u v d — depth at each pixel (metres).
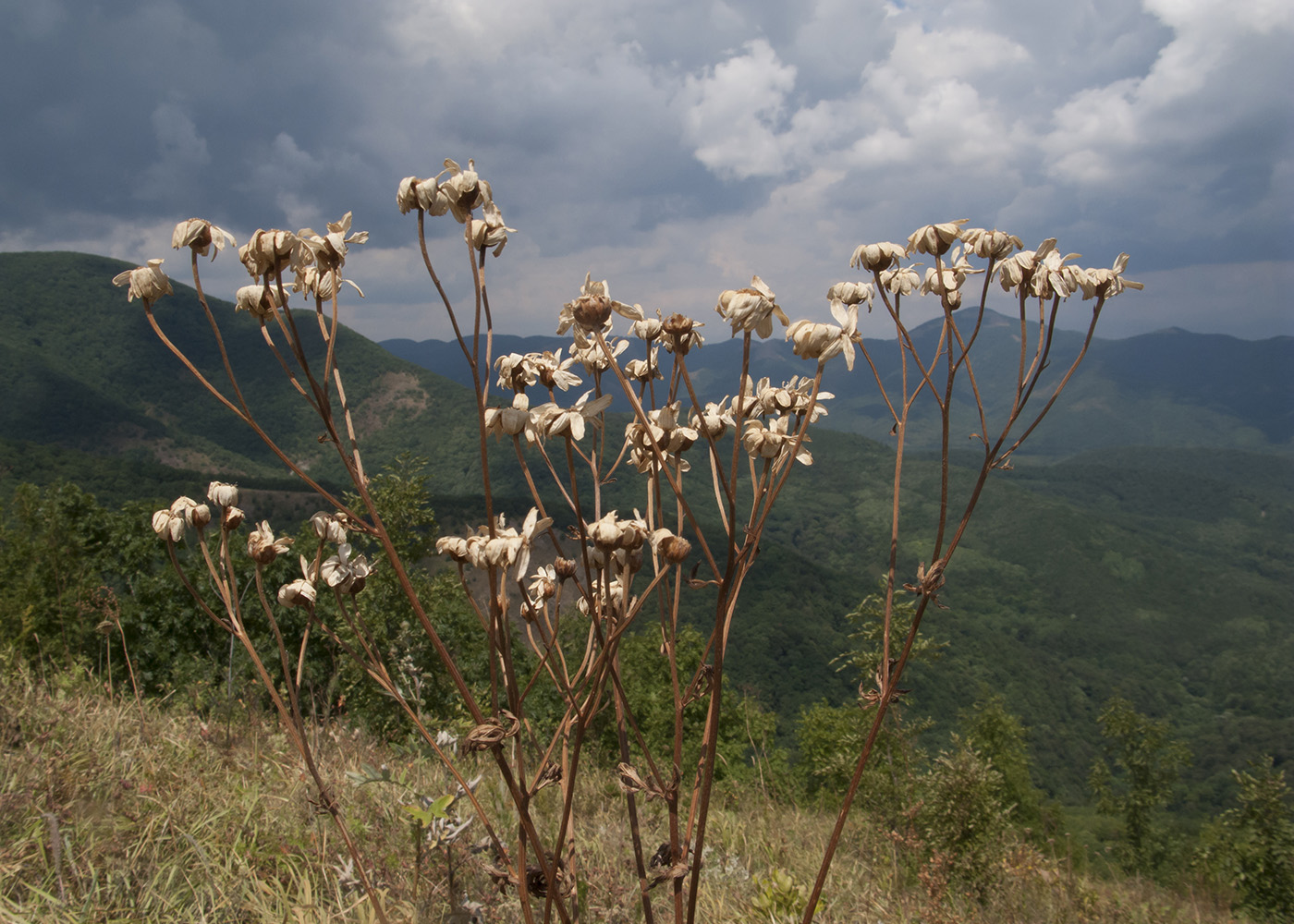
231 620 1.47
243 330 198.62
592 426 1.31
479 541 1.12
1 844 2.31
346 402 1.23
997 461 1.33
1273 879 14.59
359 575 1.34
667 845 1.30
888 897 3.71
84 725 3.69
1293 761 100.94
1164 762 33.47
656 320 1.32
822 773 13.58
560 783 1.26
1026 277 1.38
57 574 12.55
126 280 1.19
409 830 2.73
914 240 1.44
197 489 77.62
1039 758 106.31
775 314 1.22
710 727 1.21
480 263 1.16
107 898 2.07
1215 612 171.12
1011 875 5.21
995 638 135.38
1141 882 7.71
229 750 3.62
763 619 95.69
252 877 2.28
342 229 1.24
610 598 1.19
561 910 1.14
